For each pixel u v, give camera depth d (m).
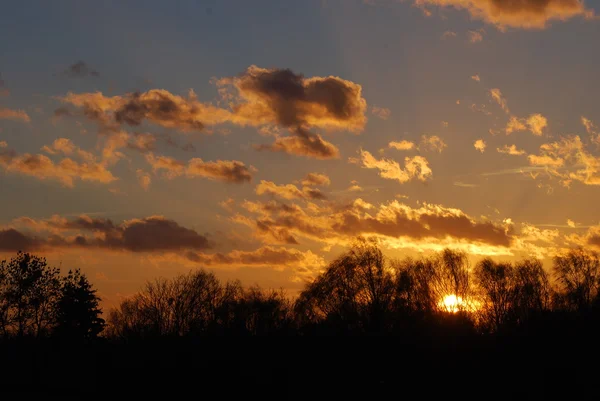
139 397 85.38
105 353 97.06
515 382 79.25
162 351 93.88
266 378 86.88
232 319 95.19
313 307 98.31
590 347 81.62
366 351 88.38
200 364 90.56
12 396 83.25
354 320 92.88
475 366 83.19
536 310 92.56
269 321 94.81
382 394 80.62
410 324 90.69
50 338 96.12
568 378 78.00
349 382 85.44
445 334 88.06
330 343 89.69
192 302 103.56
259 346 91.50
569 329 84.88
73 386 90.75
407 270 101.50
